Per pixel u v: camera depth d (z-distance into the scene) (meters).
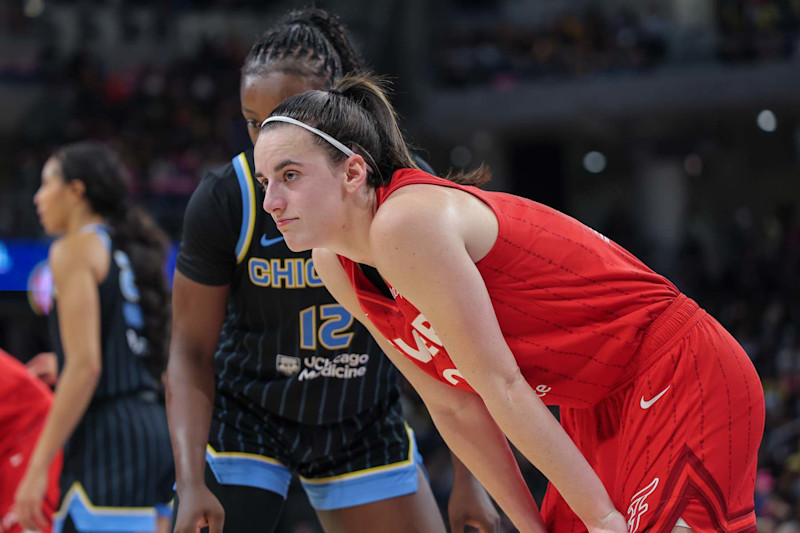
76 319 4.61
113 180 4.93
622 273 2.87
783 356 19.70
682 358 2.81
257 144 2.69
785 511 11.88
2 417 4.98
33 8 26.88
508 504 3.12
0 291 18.94
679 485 2.74
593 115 25.75
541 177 31.31
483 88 26.92
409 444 3.80
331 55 3.44
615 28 27.67
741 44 24.91
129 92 26.45
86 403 4.55
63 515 4.71
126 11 28.00
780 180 28.45
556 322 2.81
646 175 28.00
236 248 3.42
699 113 25.39
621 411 2.96
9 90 25.02
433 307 2.58
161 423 4.89
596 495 2.72
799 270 24.83
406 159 2.80
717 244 28.69
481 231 2.68
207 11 29.19
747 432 2.83
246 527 3.50
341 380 3.61
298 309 3.51
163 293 5.01
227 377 3.67
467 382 2.72
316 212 2.64
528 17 30.64
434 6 29.45
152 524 4.82
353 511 3.72
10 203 21.61
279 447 3.66
